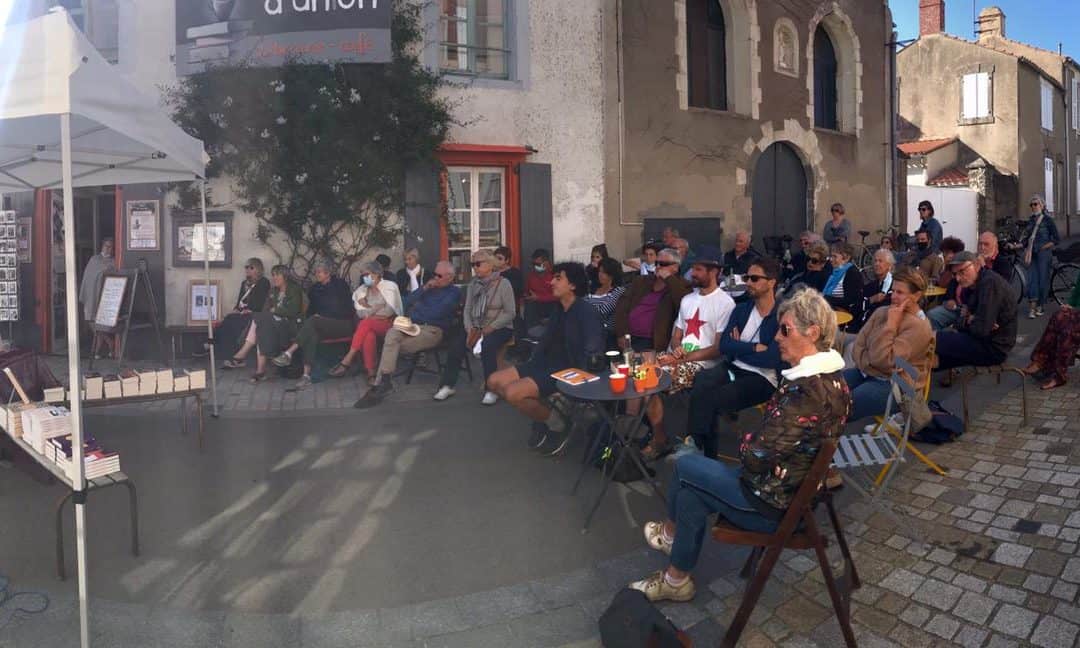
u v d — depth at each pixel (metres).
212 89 9.67
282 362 8.54
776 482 3.20
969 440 5.78
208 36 9.70
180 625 3.57
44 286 10.41
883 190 17.72
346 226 10.16
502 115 10.99
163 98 9.84
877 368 5.26
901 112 27.91
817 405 3.17
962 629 3.40
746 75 14.05
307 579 4.01
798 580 3.87
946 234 21.25
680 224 13.00
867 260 16.09
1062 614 3.45
